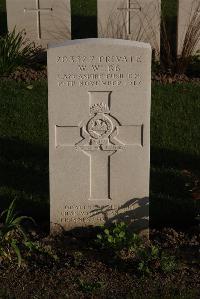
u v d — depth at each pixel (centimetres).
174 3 610
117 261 290
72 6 625
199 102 435
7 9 486
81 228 310
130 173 304
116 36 484
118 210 309
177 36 482
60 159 302
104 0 475
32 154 383
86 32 559
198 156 381
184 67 474
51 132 297
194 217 324
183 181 355
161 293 272
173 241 305
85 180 304
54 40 494
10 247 296
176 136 400
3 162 374
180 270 285
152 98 438
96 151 302
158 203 335
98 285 276
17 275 283
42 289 275
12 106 429
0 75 466
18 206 332
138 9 479
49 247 296
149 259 287
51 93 292
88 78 291
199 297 270
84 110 295
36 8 486
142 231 309
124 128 298
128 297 270
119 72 290
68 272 283
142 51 288
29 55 488
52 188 305
